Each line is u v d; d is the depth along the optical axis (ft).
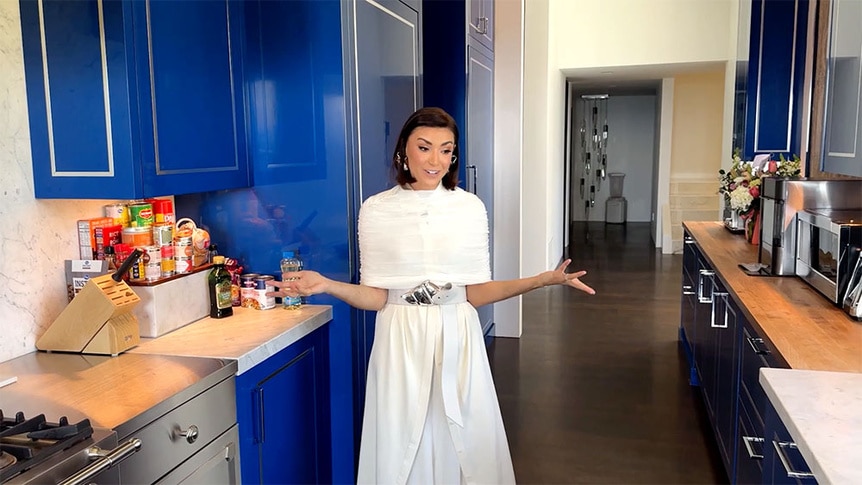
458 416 6.73
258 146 7.86
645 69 25.71
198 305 7.39
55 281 6.69
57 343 6.31
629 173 40.32
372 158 8.25
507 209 16.03
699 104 32.22
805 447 3.93
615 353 15.19
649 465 9.80
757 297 8.21
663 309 19.27
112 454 4.28
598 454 10.18
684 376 13.58
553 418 11.56
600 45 24.45
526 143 20.65
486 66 14.83
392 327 6.84
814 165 12.77
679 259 27.50
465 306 6.96
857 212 9.01
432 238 6.72
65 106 6.16
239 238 8.09
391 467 6.79
